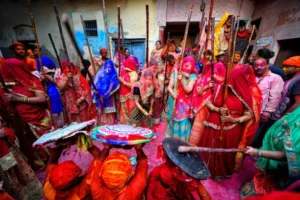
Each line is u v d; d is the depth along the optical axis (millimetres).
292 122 1266
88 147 1290
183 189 1145
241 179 2162
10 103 1983
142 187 1094
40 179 2152
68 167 1112
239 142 2105
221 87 1945
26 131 2133
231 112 1909
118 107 2996
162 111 3510
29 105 2107
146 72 2463
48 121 2371
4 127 1479
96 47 7855
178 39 9039
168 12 7164
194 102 2273
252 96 1886
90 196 1167
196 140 2201
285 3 4512
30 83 2076
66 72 2852
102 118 2986
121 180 948
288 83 2287
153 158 2500
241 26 4371
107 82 2668
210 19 2010
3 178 1462
